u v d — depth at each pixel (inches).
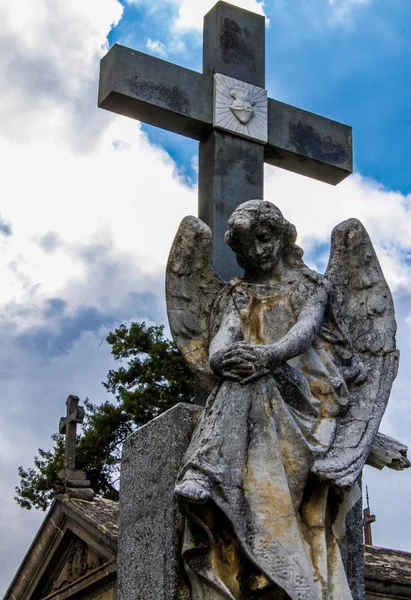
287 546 195.6
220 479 196.2
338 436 216.2
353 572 217.3
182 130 277.3
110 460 877.8
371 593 460.1
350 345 226.7
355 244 238.8
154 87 270.1
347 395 220.5
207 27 289.1
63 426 615.5
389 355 231.5
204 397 243.4
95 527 543.5
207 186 273.4
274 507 198.1
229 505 196.1
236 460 199.6
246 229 222.8
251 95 280.8
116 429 883.4
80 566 567.2
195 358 227.8
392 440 231.6
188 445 215.9
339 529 208.2
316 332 217.5
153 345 898.1
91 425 896.3
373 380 228.7
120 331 919.7
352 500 209.2
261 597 195.9
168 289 230.7
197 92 275.9
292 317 223.6
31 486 918.4
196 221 233.3
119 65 267.3
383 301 235.9
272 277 230.2
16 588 610.9
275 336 222.2
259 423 203.3
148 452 224.5
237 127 276.2
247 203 226.5
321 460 208.4
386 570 471.2
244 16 287.9
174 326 228.8
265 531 196.4
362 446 214.4
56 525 582.6
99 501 597.6
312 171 292.8
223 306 227.6
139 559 217.8
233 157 275.0
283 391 213.3
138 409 874.8
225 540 199.5
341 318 229.5
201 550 199.3
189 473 197.5
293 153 284.5
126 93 266.1
